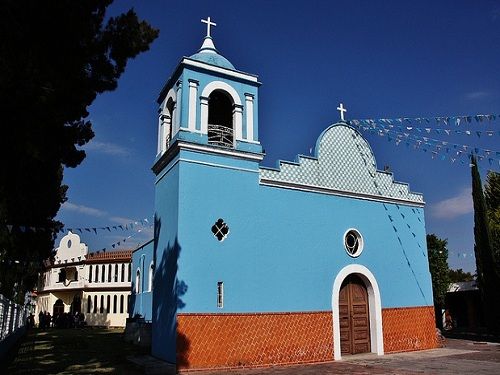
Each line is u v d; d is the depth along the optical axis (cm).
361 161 1939
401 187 2048
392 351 1827
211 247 1498
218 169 1575
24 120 1112
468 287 3200
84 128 1465
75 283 4456
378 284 1858
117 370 1430
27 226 2433
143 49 1355
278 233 1641
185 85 1591
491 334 2556
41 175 1645
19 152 1177
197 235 1484
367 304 1850
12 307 2020
